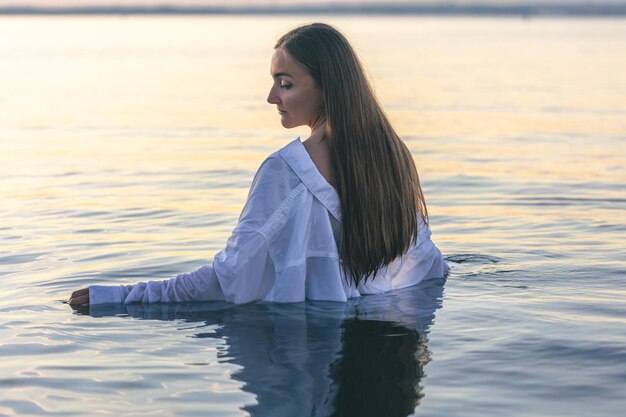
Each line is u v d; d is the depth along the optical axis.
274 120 12.73
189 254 4.40
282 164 3.47
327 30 3.56
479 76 22.59
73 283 3.82
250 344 2.95
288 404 2.42
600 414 2.35
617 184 7.04
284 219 3.44
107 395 2.50
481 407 2.40
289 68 3.54
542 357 2.79
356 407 2.40
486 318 3.22
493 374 2.64
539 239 4.78
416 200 3.74
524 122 12.53
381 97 16.78
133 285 3.51
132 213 5.66
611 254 4.34
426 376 2.63
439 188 6.91
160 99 16.34
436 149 9.61
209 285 3.46
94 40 50.28
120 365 2.74
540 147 9.77
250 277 3.44
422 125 12.22
